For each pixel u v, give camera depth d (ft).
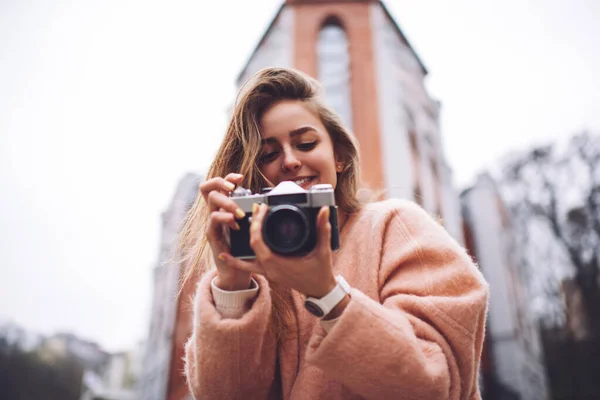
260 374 3.81
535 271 62.64
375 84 37.86
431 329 3.19
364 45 39.47
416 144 39.96
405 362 2.80
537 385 48.67
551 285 61.46
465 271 3.53
